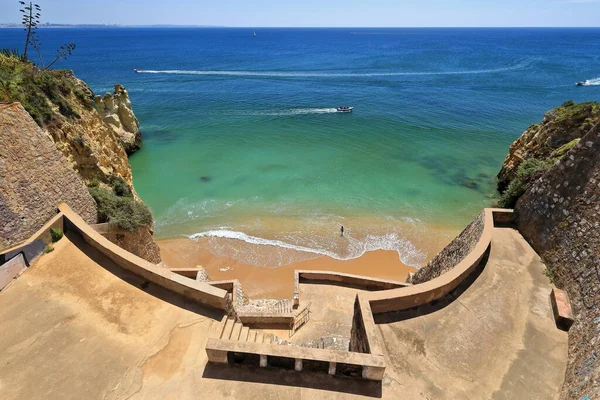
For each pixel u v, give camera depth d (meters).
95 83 72.88
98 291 10.62
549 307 9.45
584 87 70.88
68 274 11.15
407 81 78.25
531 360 8.05
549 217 11.16
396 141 41.94
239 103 59.16
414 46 170.62
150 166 34.84
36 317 9.71
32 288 10.61
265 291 19.17
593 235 9.41
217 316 10.00
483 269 10.69
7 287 10.59
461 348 8.26
